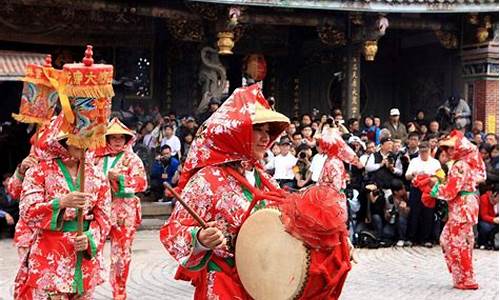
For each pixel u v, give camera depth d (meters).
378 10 18.14
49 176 5.57
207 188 4.23
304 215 3.79
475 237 13.32
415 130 18.02
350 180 13.30
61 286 5.52
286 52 23.09
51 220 5.43
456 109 20.47
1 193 13.70
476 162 9.54
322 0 17.70
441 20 20.34
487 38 20.11
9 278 9.86
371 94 23.81
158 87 20.72
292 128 16.58
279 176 13.79
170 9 17.61
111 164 8.21
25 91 5.66
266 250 3.98
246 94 4.35
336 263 3.88
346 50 19.64
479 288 9.70
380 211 13.21
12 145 17.44
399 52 23.97
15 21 18.56
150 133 17.64
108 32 19.95
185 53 20.84
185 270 4.36
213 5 17.50
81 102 5.12
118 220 8.22
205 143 4.31
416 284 9.92
